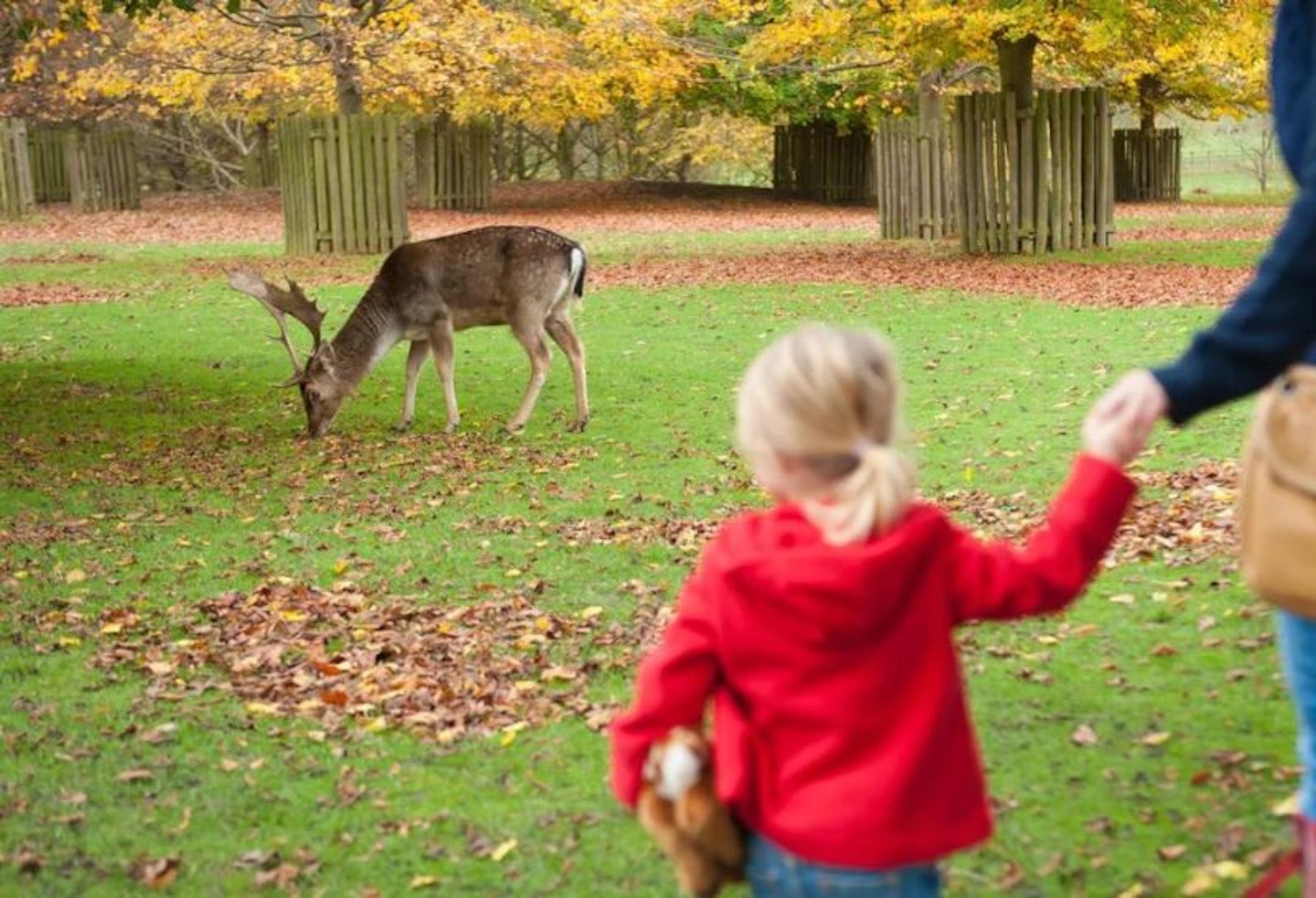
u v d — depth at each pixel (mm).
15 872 4262
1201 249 22750
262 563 7641
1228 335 2639
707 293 18922
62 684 5891
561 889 4062
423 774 4887
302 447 10781
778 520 2643
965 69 32375
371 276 21516
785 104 38031
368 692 5629
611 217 34969
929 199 26453
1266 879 3199
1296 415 2779
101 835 4508
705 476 9391
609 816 4508
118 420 11969
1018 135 22500
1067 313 15898
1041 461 9281
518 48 28969
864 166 40312
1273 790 4336
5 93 38375
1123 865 3963
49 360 14945
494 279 10992
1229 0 21047
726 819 2625
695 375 13398
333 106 33594
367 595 7027
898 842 2518
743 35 36531
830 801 2533
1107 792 4414
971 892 3869
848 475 2520
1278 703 5020
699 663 2635
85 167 36531
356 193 24844
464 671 5840
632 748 2650
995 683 5352
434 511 8688
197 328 16984
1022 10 20141
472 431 11227
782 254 24047
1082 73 30188
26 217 34219
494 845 4352
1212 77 37094
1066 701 5156
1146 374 2660
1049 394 11594
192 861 4332
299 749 5137
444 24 28000
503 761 4969
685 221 33719
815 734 2566
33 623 6707
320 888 4141
